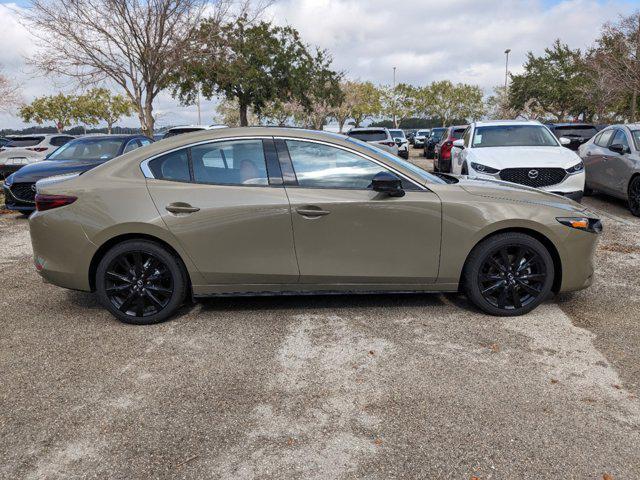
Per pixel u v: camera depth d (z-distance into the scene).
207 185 3.93
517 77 38.69
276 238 3.88
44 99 45.72
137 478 2.30
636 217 8.34
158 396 2.99
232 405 2.88
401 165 4.05
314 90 36.00
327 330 3.88
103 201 3.89
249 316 4.18
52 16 15.64
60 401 2.95
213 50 17.72
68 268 3.97
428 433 2.58
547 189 7.46
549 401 2.85
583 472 2.28
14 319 4.26
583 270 4.05
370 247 3.91
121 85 17.17
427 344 3.60
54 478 2.31
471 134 9.20
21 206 8.86
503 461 2.36
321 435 2.59
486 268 4.04
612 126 9.80
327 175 3.95
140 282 3.99
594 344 3.56
